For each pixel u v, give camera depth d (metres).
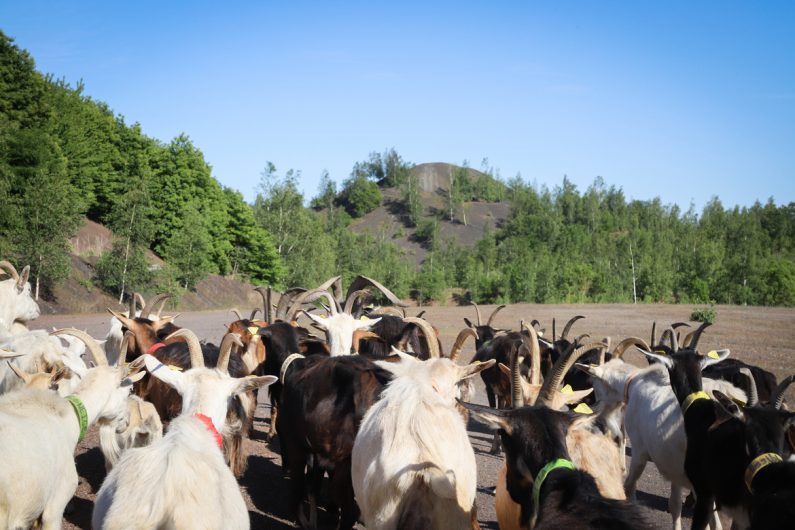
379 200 191.75
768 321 35.56
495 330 14.15
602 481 5.09
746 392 8.18
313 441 6.78
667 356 6.71
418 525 4.32
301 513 7.42
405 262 111.25
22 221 37.53
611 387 8.02
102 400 6.10
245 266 67.50
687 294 70.50
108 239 54.22
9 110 47.72
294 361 7.44
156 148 62.66
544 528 3.71
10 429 5.06
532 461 4.24
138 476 4.15
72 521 7.18
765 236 125.94
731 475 5.83
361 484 4.84
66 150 54.88
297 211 79.75
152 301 11.14
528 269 71.75
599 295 70.50
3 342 8.12
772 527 4.58
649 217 159.75
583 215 159.12
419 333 12.91
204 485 4.19
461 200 181.75
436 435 4.60
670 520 8.16
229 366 8.49
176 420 4.73
